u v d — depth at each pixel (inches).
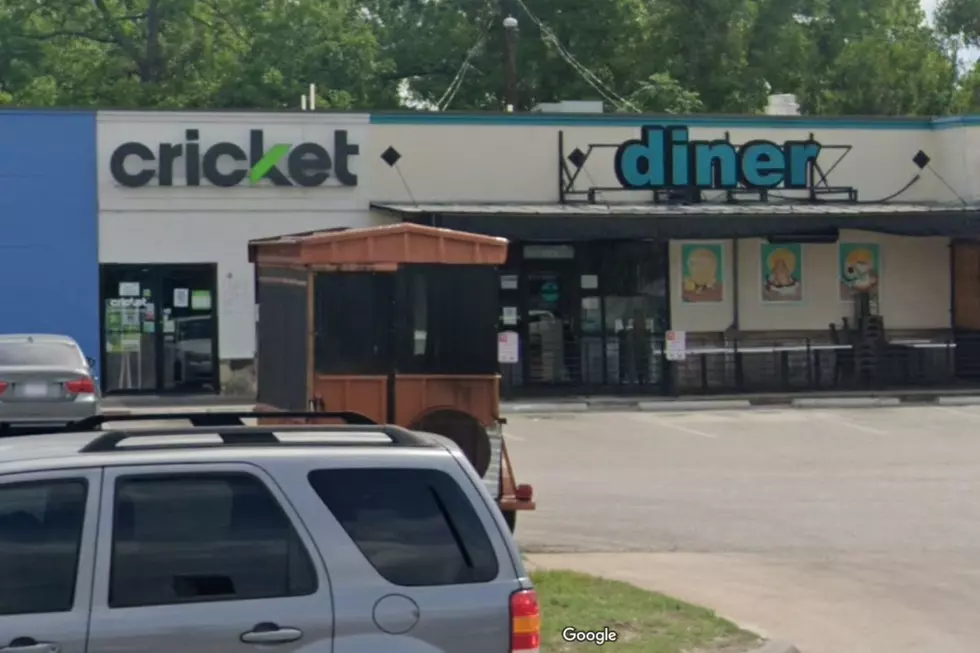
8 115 979.9
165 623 193.2
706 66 1861.5
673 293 1095.6
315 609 197.9
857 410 971.3
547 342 1071.6
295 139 1026.7
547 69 1819.6
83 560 193.6
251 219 1021.8
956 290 1147.3
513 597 204.8
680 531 517.0
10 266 983.6
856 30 2159.2
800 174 1099.9
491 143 1066.7
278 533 201.0
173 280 1014.4
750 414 948.6
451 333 500.1
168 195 1007.6
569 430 851.4
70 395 676.1
